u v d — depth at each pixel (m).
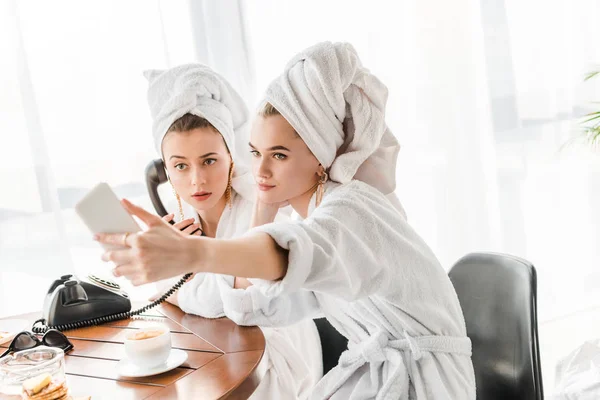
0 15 2.45
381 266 1.34
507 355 1.59
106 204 0.99
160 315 1.87
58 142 2.59
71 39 2.58
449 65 3.23
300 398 1.83
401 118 3.17
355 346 1.57
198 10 2.72
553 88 3.59
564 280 3.73
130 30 2.65
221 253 1.06
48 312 1.80
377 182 1.56
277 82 1.44
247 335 1.64
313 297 1.73
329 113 1.42
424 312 1.46
